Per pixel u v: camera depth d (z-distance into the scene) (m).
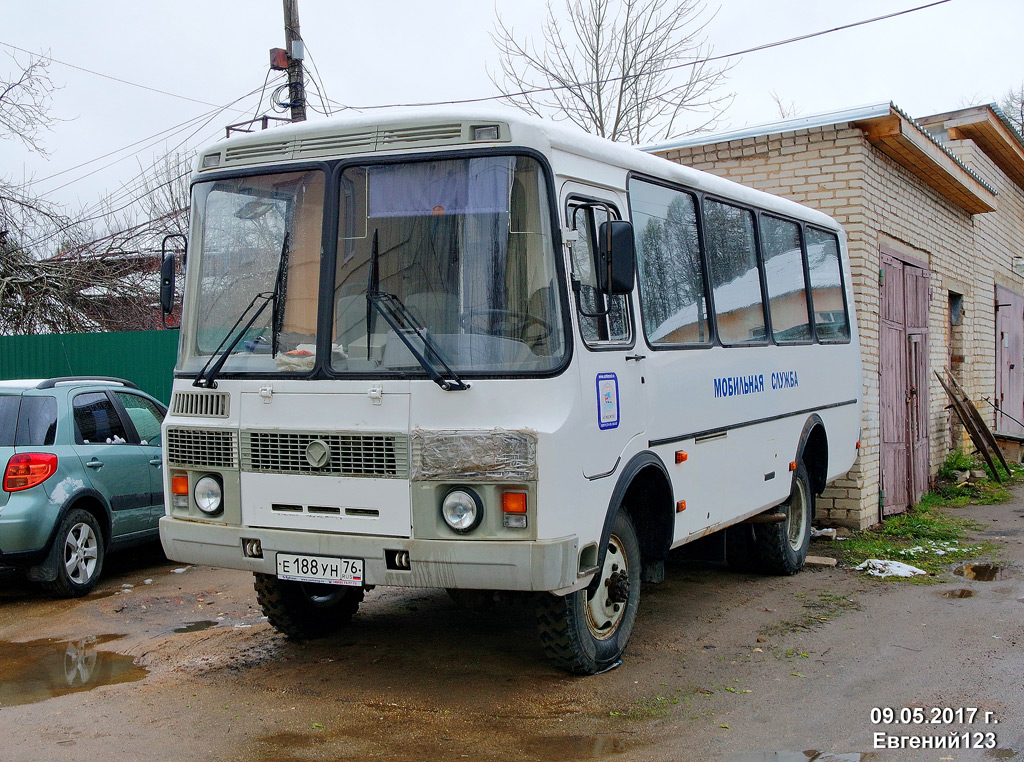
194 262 5.73
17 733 4.84
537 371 4.88
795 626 6.88
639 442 5.73
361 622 6.93
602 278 5.08
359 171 5.23
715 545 7.47
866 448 10.72
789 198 10.82
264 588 6.12
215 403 5.46
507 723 4.94
